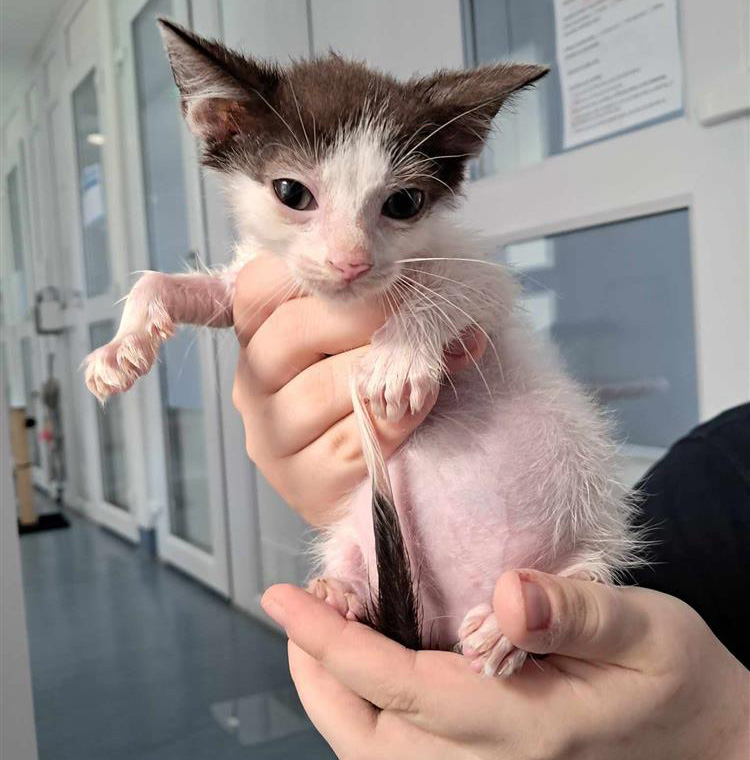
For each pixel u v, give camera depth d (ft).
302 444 0.60
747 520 0.71
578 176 1.10
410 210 0.59
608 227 1.09
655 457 1.06
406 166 0.58
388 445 0.55
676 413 1.03
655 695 0.42
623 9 1.01
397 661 0.45
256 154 0.60
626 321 1.08
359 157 0.56
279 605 0.49
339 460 0.58
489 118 0.62
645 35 0.99
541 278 1.20
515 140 1.22
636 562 0.62
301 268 0.57
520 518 0.55
